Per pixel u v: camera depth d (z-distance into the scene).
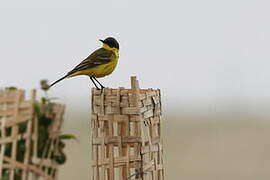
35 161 6.79
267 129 43.12
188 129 42.12
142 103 10.00
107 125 10.23
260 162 31.56
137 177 9.88
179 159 31.17
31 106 6.78
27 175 6.79
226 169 29.56
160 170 10.45
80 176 24.83
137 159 9.94
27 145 6.79
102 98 10.18
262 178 27.91
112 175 10.17
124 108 10.00
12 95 6.83
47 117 6.89
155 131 10.35
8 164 6.79
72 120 41.00
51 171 7.03
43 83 6.99
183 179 26.86
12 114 6.81
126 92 10.02
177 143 35.75
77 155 28.84
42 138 6.89
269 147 36.00
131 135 10.04
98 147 10.35
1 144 6.82
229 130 41.97
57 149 7.09
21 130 6.84
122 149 10.11
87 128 36.75
